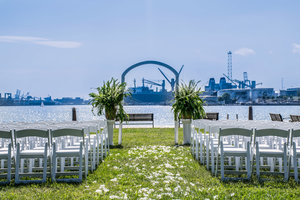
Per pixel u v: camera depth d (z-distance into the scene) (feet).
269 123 23.56
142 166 22.22
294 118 42.83
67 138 26.73
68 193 15.93
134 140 37.88
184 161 24.02
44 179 17.95
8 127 21.61
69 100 619.26
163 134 44.62
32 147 22.27
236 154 18.54
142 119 56.39
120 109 34.19
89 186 17.26
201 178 18.93
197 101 34.22
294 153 17.98
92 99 34.60
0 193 15.81
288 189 16.46
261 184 17.53
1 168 20.07
